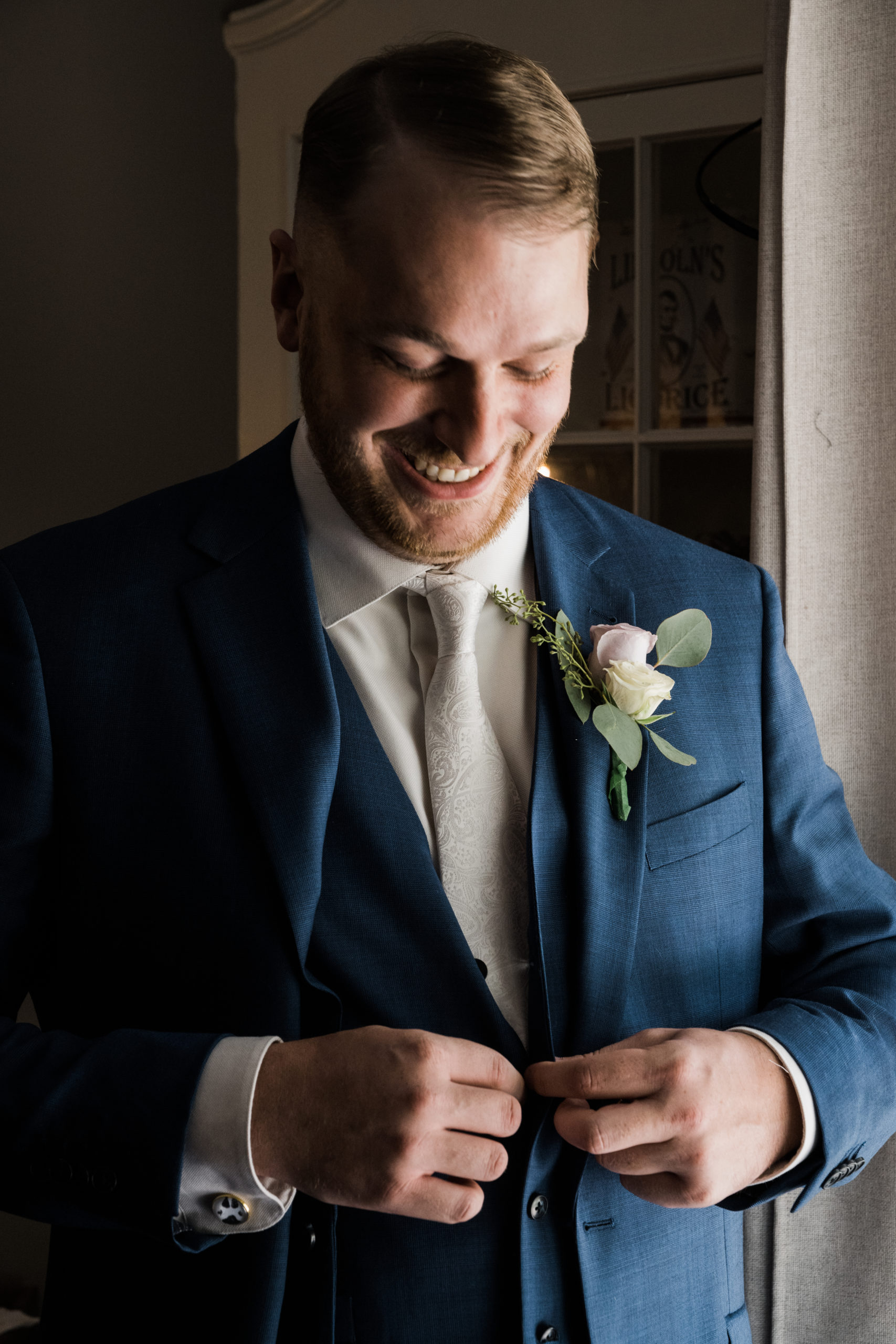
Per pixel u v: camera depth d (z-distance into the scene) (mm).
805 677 1430
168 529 1065
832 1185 1010
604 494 2199
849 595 1406
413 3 2203
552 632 1054
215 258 2422
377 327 824
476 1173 806
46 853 991
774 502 1451
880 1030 1016
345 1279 931
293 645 982
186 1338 930
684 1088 858
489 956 986
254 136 2357
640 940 1014
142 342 2504
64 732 961
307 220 895
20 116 2602
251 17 2336
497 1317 931
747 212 2051
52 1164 857
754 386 2045
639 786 1023
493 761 1009
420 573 1022
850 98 1367
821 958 1126
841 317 1392
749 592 1158
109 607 993
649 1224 991
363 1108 807
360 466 897
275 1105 831
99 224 2535
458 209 798
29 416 2619
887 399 1378
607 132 2125
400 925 955
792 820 1119
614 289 2158
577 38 2117
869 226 1371
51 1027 1044
